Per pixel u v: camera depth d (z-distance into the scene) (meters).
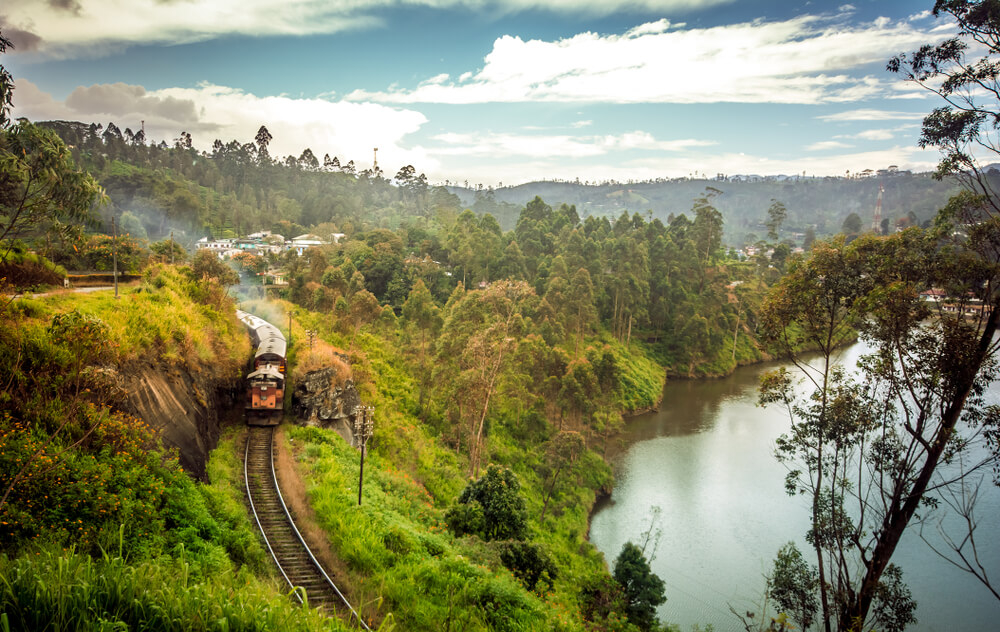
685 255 106.94
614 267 103.44
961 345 15.94
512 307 51.06
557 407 57.88
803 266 19.55
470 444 47.84
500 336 44.28
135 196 147.50
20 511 13.16
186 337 28.80
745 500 46.84
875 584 17.88
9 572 9.88
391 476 32.91
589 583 28.23
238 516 20.38
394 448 39.97
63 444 15.98
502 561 24.77
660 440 61.56
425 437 46.59
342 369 39.84
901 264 17.53
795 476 20.12
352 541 20.69
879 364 17.61
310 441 33.03
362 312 59.16
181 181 178.62
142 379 21.91
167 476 18.08
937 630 30.02
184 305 34.91
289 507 23.25
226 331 39.12
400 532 22.64
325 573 18.59
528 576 24.67
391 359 61.75
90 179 14.33
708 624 30.17
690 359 92.88
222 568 15.39
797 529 42.06
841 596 18.75
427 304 61.84
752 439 62.06
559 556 33.88
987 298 16.20
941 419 16.95
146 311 27.64
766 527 42.38
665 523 43.06
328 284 73.06
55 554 11.56
